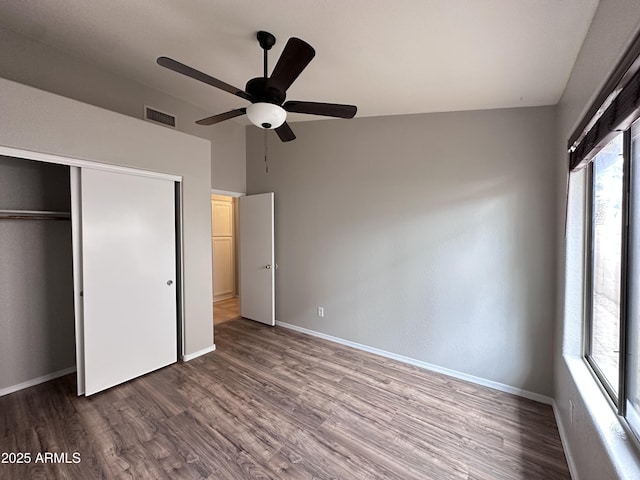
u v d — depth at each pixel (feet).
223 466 5.42
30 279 8.07
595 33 4.48
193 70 5.20
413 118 9.31
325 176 11.46
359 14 5.23
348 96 8.29
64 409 7.06
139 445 5.90
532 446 6.02
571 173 6.08
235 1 5.38
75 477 5.14
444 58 6.19
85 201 7.40
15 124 6.21
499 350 8.16
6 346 7.68
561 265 6.72
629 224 4.14
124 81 9.52
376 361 9.82
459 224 8.63
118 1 5.96
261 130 13.58
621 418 4.20
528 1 4.46
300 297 12.51
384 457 5.69
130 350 8.41
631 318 4.13
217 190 13.04
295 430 6.41
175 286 9.61
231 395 7.74
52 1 6.14
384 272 10.07
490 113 8.13
